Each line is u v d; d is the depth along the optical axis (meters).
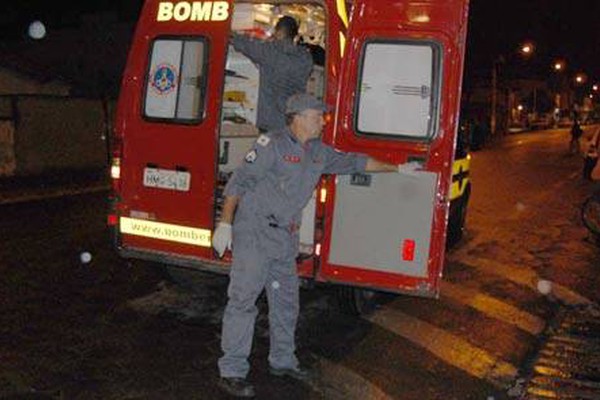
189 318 6.27
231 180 4.78
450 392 5.16
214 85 6.00
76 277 7.36
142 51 6.30
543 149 34.44
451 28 5.40
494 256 9.50
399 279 5.45
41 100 17.11
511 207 13.88
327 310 6.82
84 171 17.73
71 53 27.91
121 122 6.37
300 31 7.48
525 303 7.48
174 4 6.20
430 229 5.37
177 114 6.17
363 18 5.58
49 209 11.84
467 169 10.12
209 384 4.99
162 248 6.29
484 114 49.69
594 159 19.03
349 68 5.60
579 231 11.49
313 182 4.91
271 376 5.22
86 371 5.09
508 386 5.34
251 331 4.90
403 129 5.48
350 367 5.49
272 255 4.83
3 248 8.54
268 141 4.73
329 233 5.59
